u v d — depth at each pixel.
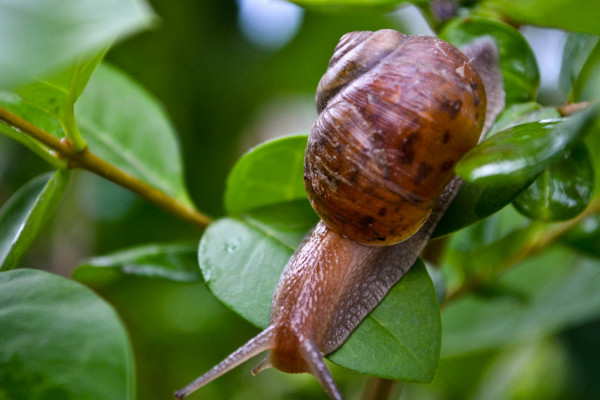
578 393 0.23
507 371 0.25
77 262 0.27
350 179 0.18
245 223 0.19
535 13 0.18
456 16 0.20
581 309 0.21
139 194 0.19
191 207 0.20
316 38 0.27
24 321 0.16
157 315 0.26
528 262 0.23
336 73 0.19
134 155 0.20
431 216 0.19
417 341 0.17
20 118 0.18
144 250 0.20
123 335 0.16
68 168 0.18
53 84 0.17
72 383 0.16
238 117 0.28
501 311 0.22
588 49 0.20
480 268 0.21
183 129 0.27
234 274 0.18
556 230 0.21
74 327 0.16
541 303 0.22
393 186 0.18
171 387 0.26
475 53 0.19
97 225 0.26
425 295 0.18
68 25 0.15
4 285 0.17
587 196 0.18
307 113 0.30
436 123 0.18
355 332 0.18
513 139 0.17
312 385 0.25
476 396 0.25
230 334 0.26
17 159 0.25
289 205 0.19
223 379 0.26
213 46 0.27
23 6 0.15
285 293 0.18
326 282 0.19
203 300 0.26
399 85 0.18
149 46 0.26
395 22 0.26
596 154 0.20
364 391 0.21
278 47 0.27
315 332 0.18
